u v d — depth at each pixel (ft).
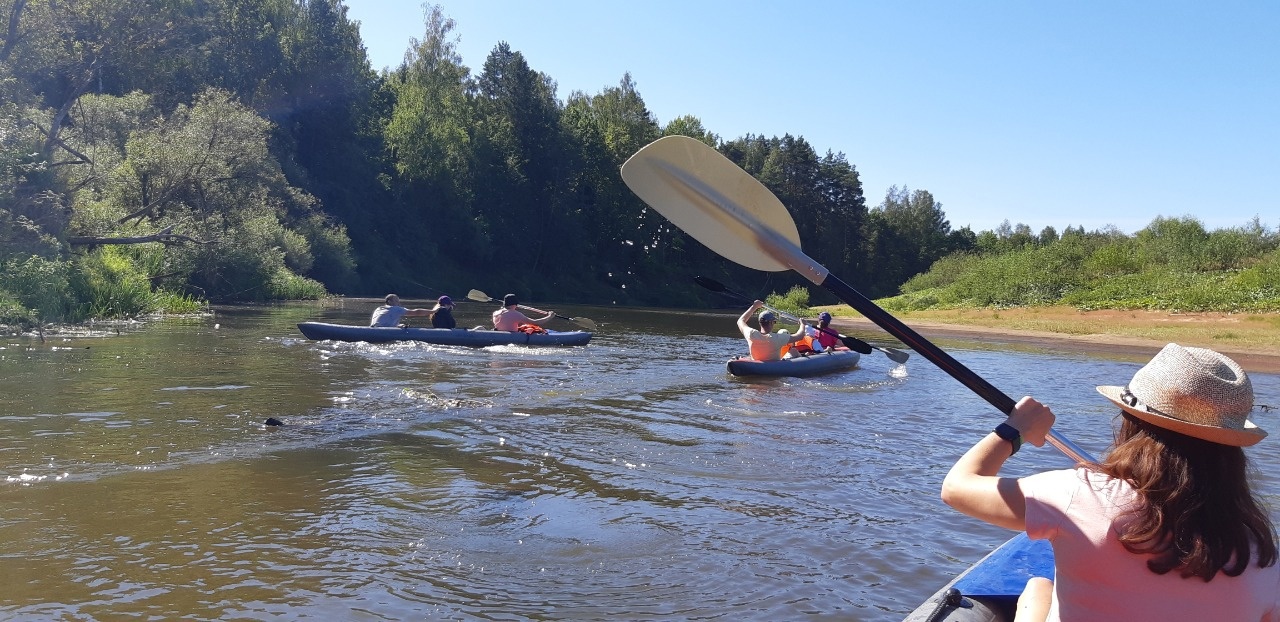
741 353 50.08
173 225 70.49
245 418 23.52
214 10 124.47
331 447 20.74
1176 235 107.86
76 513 15.34
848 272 256.93
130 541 14.11
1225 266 100.42
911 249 276.21
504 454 20.67
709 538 15.19
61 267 51.57
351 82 151.94
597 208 200.13
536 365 38.68
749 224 9.23
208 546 14.03
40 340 40.16
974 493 6.62
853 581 13.34
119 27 76.18
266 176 89.10
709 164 9.30
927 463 21.12
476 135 177.58
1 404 24.23
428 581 13.00
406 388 29.55
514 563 13.83
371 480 18.06
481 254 171.12
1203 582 5.76
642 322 83.97
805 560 14.20
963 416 28.50
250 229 86.17
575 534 15.24
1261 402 34.76
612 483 18.49
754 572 13.65
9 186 55.42
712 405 29.09
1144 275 97.14
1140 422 6.17
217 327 51.75
